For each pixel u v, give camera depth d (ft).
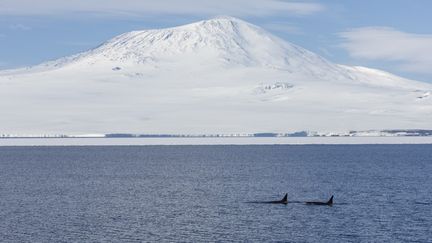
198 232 578.25
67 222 625.00
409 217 644.27
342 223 614.75
